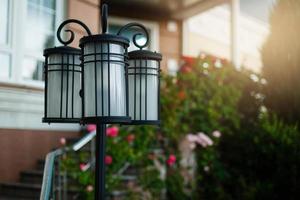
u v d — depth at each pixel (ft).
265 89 18.08
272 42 17.63
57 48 7.11
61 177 14.35
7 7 15.19
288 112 16.98
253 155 17.89
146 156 17.48
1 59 14.85
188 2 28.45
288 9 17.15
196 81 21.22
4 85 14.24
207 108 20.86
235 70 22.52
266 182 16.40
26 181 15.39
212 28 34.53
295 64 16.78
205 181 20.30
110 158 15.24
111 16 28.48
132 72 7.34
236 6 28.14
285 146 15.81
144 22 29.84
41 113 16.12
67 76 7.13
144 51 7.35
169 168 18.99
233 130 20.26
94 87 5.96
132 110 7.33
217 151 20.12
